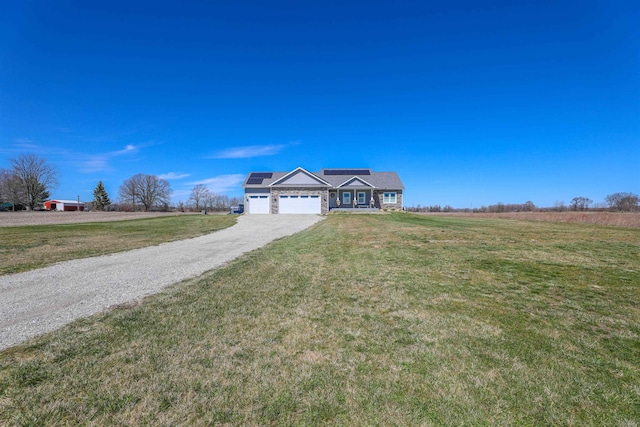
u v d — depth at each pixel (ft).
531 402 7.59
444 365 9.27
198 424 6.88
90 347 10.38
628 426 6.79
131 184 216.95
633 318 12.78
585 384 8.29
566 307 14.08
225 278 19.90
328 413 7.26
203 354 9.94
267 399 7.73
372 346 10.52
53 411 7.25
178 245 36.01
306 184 95.45
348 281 18.97
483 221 67.41
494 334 11.35
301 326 12.22
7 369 8.99
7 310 14.16
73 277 20.53
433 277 19.63
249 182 100.27
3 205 177.88
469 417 7.10
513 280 18.76
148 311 13.87
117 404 7.50
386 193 107.24
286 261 25.40
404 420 7.02
